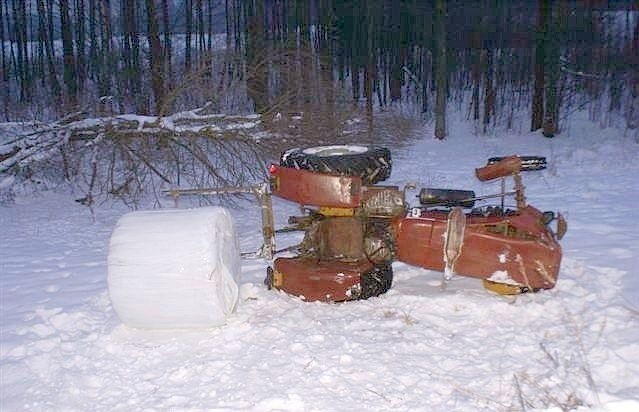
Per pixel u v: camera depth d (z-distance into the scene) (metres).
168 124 10.90
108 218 10.62
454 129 30.30
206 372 4.42
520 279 5.34
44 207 11.43
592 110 31.30
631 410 3.67
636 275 6.14
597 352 4.43
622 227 8.36
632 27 41.25
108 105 14.55
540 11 25.84
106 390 4.30
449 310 5.30
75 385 4.39
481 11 35.38
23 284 7.00
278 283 5.79
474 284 6.00
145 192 11.98
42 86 29.34
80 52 27.55
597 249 7.23
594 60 33.81
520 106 35.62
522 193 5.83
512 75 37.78
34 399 4.24
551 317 5.11
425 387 4.09
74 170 12.27
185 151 13.27
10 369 4.68
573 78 32.66
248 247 8.05
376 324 5.06
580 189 11.77
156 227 4.95
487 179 5.95
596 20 35.19
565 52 32.75
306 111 11.45
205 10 45.69
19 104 18.30
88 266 7.67
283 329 5.01
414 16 38.50
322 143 11.66
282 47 13.41
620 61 33.94
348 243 5.79
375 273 5.64
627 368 4.20
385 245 5.72
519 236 5.50
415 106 38.09
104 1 27.02
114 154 11.28
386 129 15.60
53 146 11.44
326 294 5.52
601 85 33.09
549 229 5.68
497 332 4.87
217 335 4.98
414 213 5.61
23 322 5.64
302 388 4.12
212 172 10.93
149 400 4.12
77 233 9.69
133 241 4.88
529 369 4.26
